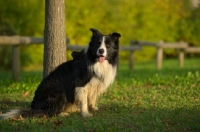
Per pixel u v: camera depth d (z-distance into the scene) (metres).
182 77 11.10
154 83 10.61
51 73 7.35
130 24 21.84
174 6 24.25
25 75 14.25
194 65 20.05
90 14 19.92
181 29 24.55
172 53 25.62
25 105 8.25
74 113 7.36
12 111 6.88
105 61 7.07
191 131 5.93
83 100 7.09
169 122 6.41
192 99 8.43
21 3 18.55
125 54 23.36
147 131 5.95
